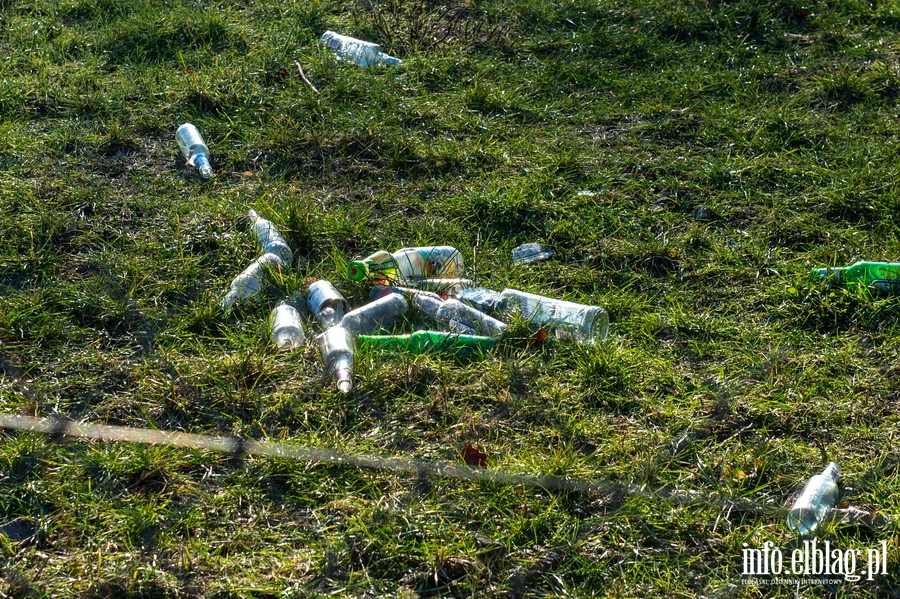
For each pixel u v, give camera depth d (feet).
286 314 42.04
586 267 48.83
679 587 31.58
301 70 65.72
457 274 46.68
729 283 47.88
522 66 70.23
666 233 51.52
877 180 55.52
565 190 55.16
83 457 34.76
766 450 36.91
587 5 77.51
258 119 60.95
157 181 54.08
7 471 34.22
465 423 37.47
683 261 49.26
